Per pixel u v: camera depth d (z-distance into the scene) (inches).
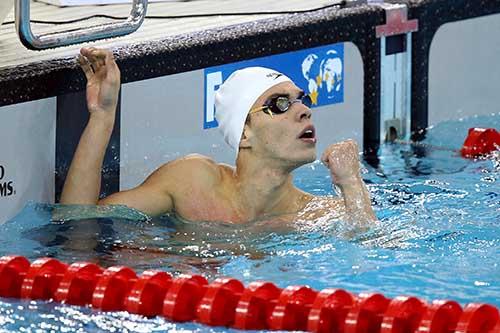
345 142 354.0
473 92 518.9
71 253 332.5
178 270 317.1
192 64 409.7
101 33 372.5
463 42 510.3
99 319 282.0
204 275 312.7
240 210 362.0
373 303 273.7
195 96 414.6
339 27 458.0
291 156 354.3
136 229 350.9
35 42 356.5
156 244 339.3
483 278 306.5
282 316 276.4
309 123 357.1
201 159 372.5
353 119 473.1
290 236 343.6
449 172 426.3
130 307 286.5
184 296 285.1
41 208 371.6
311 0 483.2
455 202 380.8
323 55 453.7
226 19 445.4
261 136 355.6
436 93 504.4
